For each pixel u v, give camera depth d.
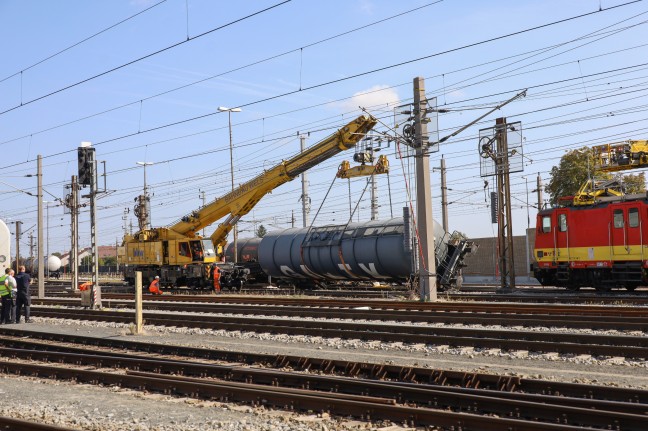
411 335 15.97
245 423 9.16
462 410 9.45
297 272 38.84
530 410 8.83
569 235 30.77
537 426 7.77
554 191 49.00
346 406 9.41
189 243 40.81
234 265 42.03
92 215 27.59
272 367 13.56
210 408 10.27
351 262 35.31
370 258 34.28
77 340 19.02
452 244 33.84
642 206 28.08
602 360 12.98
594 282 30.36
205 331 19.91
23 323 24.33
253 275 46.19
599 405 8.85
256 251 46.41
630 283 30.23
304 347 16.16
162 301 33.00
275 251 39.56
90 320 24.56
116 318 23.50
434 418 8.66
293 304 28.19
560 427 7.60
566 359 13.23
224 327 20.00
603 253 29.34
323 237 37.19
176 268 41.56
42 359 16.06
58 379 13.38
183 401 10.77
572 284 31.59
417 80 26.88
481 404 9.30
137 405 10.60
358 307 25.84
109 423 9.42
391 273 33.88
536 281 43.00
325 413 9.44
